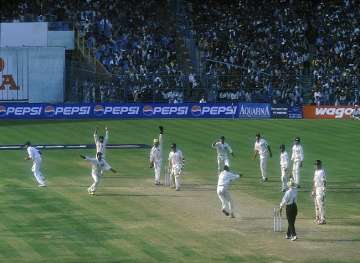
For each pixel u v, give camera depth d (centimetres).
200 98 10950
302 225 4934
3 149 7844
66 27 11388
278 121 10275
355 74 11394
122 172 6712
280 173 6800
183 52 11844
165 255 4206
